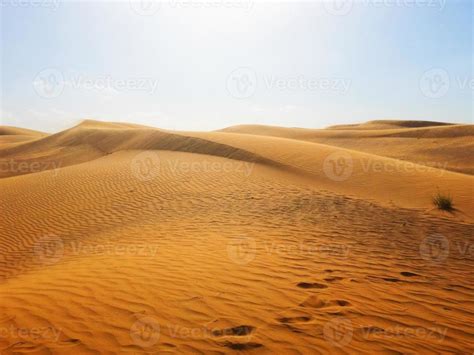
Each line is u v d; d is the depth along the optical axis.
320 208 9.68
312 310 3.87
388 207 10.00
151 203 10.91
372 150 41.84
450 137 43.38
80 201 11.84
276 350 3.06
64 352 2.98
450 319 3.84
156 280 4.65
